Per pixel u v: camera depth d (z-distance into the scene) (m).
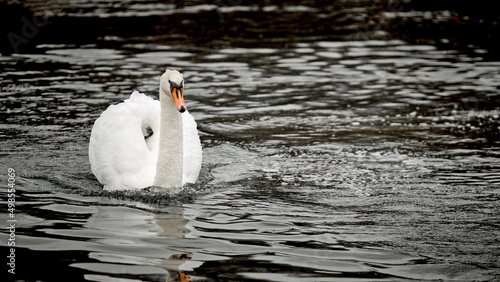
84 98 18.06
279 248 9.28
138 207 11.08
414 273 8.50
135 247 9.16
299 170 13.38
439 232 10.05
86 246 9.16
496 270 8.64
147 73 20.92
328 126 16.55
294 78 20.98
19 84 19.31
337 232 10.02
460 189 12.15
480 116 17.25
